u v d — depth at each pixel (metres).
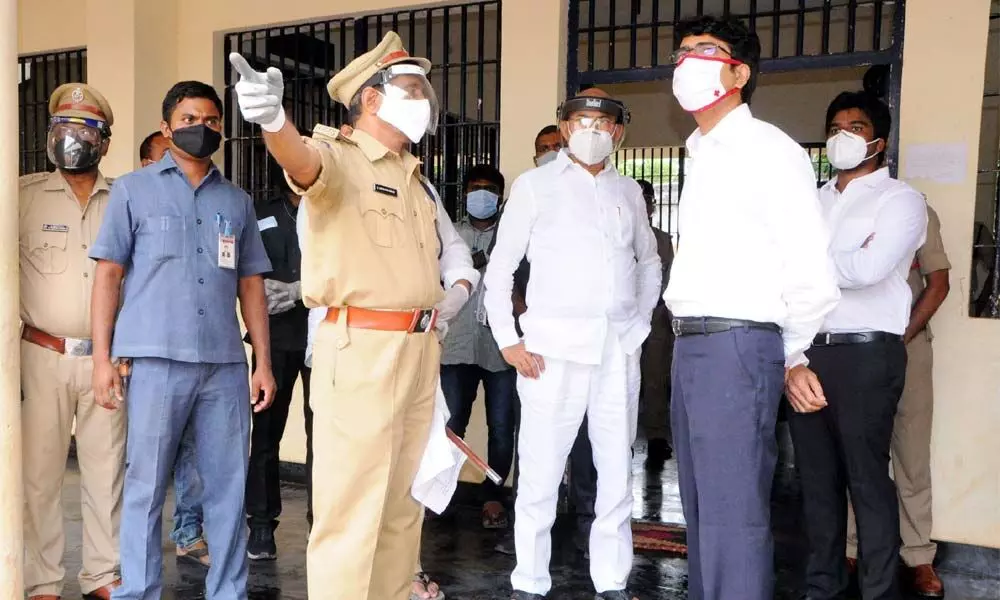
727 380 2.19
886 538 2.89
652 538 4.06
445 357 4.07
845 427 2.91
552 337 3.03
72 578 3.43
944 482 3.71
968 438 3.67
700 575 2.34
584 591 3.42
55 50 5.75
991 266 3.78
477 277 2.79
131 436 2.69
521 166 4.39
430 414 2.45
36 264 3.01
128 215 2.71
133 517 2.67
